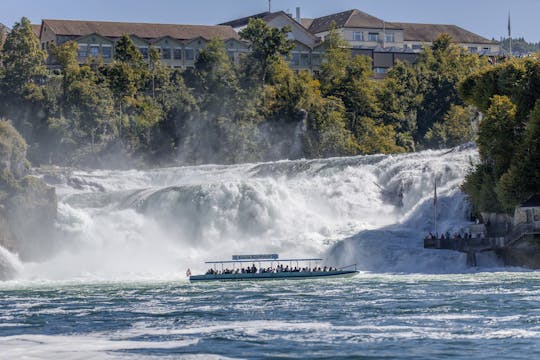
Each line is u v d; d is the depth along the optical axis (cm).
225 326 15738
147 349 13800
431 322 15712
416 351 13450
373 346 13825
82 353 13550
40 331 15550
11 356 13400
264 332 15062
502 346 13662
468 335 14488
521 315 16175
